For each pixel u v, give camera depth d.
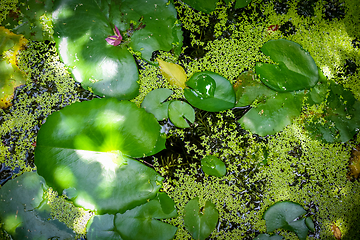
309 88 1.05
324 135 1.07
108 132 1.00
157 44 1.04
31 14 1.04
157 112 1.04
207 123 1.06
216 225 1.05
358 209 1.07
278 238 1.05
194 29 1.08
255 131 1.04
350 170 1.08
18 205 1.01
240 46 1.08
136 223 1.01
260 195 1.06
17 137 1.04
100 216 1.02
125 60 1.03
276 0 1.09
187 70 1.07
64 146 0.99
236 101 1.05
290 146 1.07
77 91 1.05
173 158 1.05
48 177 0.99
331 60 1.09
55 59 1.06
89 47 1.02
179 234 1.04
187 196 1.05
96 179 1.00
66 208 1.02
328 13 1.10
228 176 1.06
